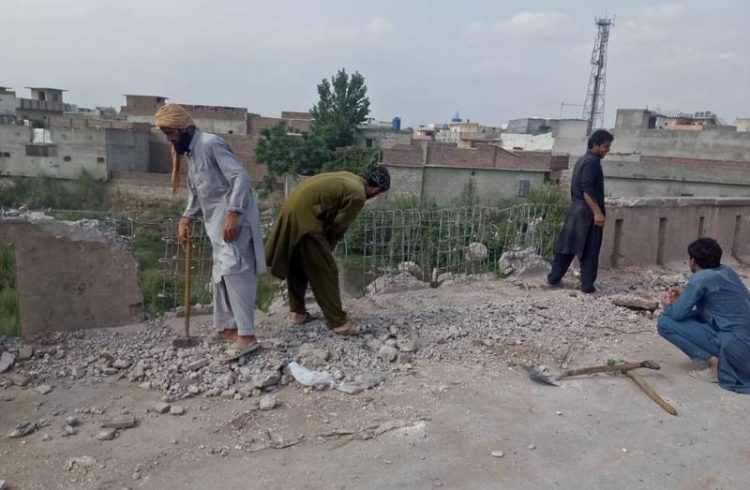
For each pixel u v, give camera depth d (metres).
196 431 3.75
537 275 7.98
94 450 3.49
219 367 4.50
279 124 35.56
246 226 4.62
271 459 3.49
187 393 4.16
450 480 3.37
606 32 62.88
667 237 9.34
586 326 6.07
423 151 34.06
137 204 38.34
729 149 40.72
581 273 7.28
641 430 4.04
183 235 4.82
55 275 4.88
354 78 44.19
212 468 3.38
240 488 3.21
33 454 3.42
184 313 5.55
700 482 3.48
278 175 35.78
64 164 38.97
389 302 6.49
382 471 3.42
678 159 36.84
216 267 4.70
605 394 4.56
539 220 8.46
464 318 5.98
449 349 5.20
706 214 9.83
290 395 4.27
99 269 5.07
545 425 4.04
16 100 54.34
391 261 7.22
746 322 4.72
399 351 5.06
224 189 4.60
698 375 4.94
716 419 4.25
